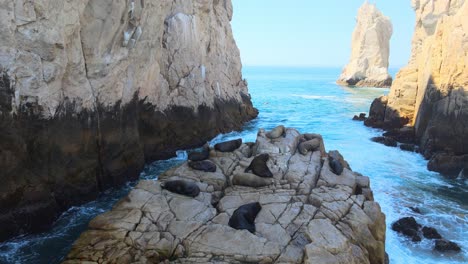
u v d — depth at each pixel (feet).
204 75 75.41
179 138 66.85
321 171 38.93
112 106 47.44
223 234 27.55
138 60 53.26
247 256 25.25
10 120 32.86
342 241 26.35
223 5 104.12
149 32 54.54
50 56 35.83
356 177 40.27
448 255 34.83
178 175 38.04
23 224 34.53
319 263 24.08
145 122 58.75
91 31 41.50
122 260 25.30
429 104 70.49
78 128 41.45
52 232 35.68
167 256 26.30
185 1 70.18
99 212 40.47
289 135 46.19
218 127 82.28
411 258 34.30
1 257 30.96
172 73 65.87
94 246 26.61
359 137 81.87
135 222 29.32
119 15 44.29
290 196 33.71
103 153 46.29
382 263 30.04
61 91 39.17
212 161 41.78
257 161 37.96
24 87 34.01
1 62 31.53
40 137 36.32
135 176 52.65
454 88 63.26
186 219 29.96
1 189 32.60
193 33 70.95
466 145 60.75
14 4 31.65
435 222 41.81
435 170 58.85
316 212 31.01
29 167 35.40
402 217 42.65
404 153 69.15
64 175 39.70
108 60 45.11
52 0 34.76
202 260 25.07
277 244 26.37
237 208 31.55
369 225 30.78
